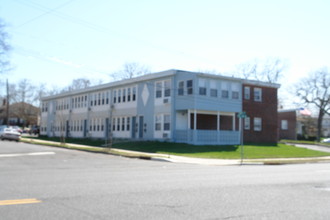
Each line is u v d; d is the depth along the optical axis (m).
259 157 25.98
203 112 32.94
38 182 10.55
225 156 25.17
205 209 7.20
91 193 8.71
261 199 8.44
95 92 45.03
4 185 9.85
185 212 6.88
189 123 31.45
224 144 32.66
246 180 12.07
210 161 22.19
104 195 8.47
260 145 34.22
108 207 7.16
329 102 62.09
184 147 29.00
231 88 34.31
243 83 35.66
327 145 45.72
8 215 6.35
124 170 14.90
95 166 16.59
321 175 14.41
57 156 21.94
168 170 15.41
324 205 7.89
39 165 16.44
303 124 73.75
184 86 32.19
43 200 7.73
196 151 27.20
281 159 25.38
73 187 9.64
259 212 7.04
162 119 33.94
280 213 7.00
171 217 6.46
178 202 7.82
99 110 43.72
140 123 36.78
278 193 9.38
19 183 10.29
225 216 6.64
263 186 10.63
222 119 35.62
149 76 35.53
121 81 39.44
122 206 7.28
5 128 40.12
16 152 23.64
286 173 15.12
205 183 10.99
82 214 6.52
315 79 72.75
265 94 37.66
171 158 22.72
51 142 37.38
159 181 11.24
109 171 14.33
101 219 6.20
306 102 64.44
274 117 38.16
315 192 9.72
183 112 33.53
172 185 10.37
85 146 32.44
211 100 32.34
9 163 16.98
